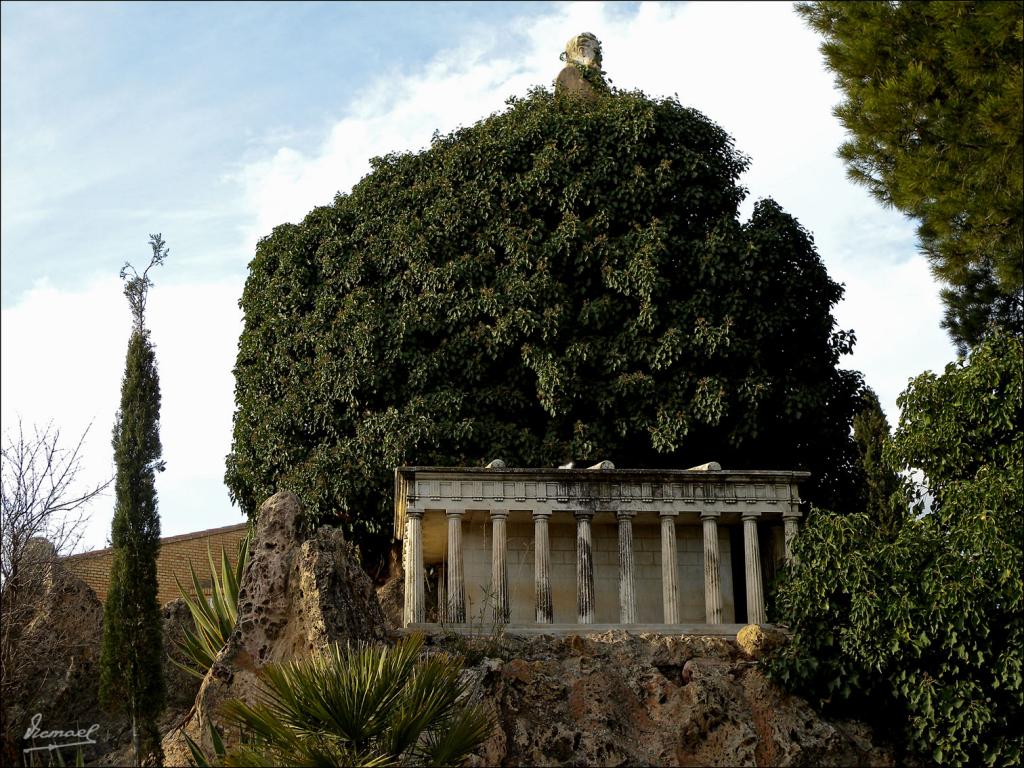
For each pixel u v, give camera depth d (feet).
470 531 106.63
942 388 94.32
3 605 82.58
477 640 86.07
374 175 142.20
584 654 85.56
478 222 132.57
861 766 82.89
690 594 106.83
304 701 63.67
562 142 134.21
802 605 85.76
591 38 151.02
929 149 104.27
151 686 77.61
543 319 124.47
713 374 122.31
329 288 135.95
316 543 81.05
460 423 122.21
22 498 84.79
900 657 82.33
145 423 83.35
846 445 129.39
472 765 75.05
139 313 86.48
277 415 131.23
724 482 104.37
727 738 81.51
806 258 131.85
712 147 137.08
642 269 123.85
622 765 79.15
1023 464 87.97
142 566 80.18
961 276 112.88
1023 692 80.33
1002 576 81.51
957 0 104.94
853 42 110.83
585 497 102.99
